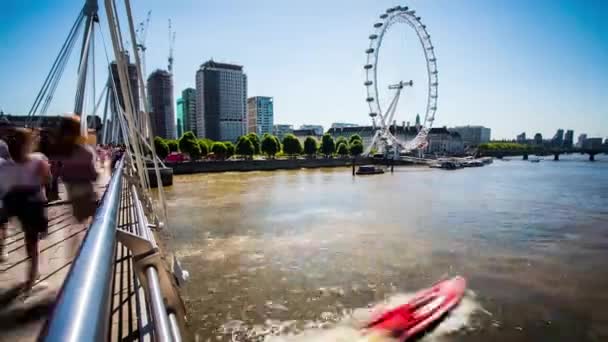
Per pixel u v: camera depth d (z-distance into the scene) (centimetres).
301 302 1292
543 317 1209
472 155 14300
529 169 8756
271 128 18875
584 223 2483
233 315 1200
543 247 1931
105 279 98
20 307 329
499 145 16900
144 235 273
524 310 1253
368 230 2262
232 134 14912
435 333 1122
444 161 8900
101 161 1483
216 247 1884
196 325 1144
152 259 205
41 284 379
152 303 162
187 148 6688
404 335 1110
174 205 3048
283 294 1348
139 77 295
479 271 1587
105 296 88
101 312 77
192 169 6119
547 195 3859
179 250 1830
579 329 1141
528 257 1769
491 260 1725
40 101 1493
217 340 1077
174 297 210
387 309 1227
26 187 378
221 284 1424
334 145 9025
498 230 2280
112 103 3478
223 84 14438
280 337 1090
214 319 1178
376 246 1928
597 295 1360
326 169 7506
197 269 1575
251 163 6875
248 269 1580
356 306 1266
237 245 1920
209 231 2198
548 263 1692
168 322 147
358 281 1467
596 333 1118
